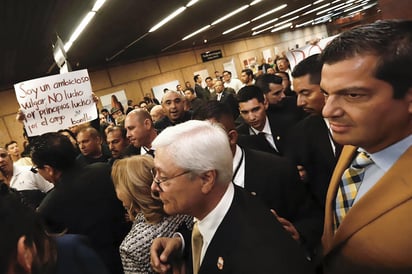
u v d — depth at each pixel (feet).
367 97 1.64
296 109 7.29
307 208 4.09
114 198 5.09
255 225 2.32
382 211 1.74
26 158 11.27
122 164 3.71
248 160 4.15
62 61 9.19
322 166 4.72
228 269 2.24
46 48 20.40
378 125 1.69
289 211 4.00
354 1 47.83
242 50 52.80
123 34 24.14
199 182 2.40
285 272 1.99
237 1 24.93
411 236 1.60
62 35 18.95
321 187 4.80
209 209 2.52
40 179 8.54
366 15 69.26
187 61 43.52
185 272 3.08
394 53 1.54
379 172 2.00
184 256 3.15
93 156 8.24
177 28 27.96
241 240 2.25
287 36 66.03
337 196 2.38
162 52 40.16
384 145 1.83
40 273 1.94
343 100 1.73
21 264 1.75
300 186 4.16
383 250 1.71
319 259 2.58
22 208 1.97
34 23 14.94
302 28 71.87
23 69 24.84
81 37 21.26
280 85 7.64
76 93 6.63
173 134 2.46
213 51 45.62
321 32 80.02
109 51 29.25
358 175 2.18
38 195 7.72
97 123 9.97
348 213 1.97
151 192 3.45
